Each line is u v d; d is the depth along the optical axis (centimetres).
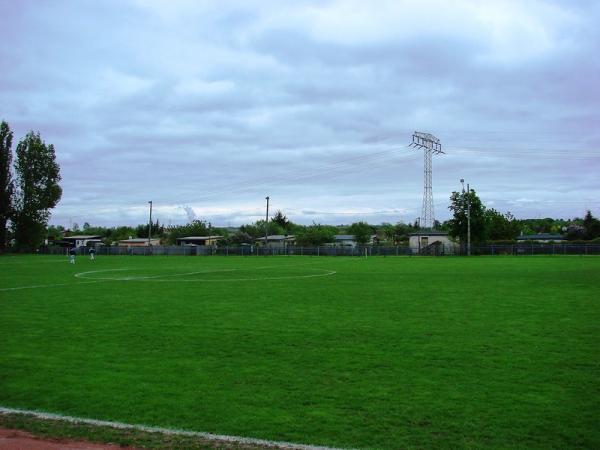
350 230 12550
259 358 872
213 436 525
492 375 755
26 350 941
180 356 890
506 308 1467
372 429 545
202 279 2711
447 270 3422
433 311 1417
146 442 509
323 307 1522
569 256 6328
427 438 521
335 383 718
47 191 8150
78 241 11281
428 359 856
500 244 7588
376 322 1236
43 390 692
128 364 835
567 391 675
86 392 682
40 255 7588
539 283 2303
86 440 514
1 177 7831
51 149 8150
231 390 689
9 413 596
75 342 1012
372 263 4756
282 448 495
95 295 1900
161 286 2284
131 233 13962
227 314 1387
